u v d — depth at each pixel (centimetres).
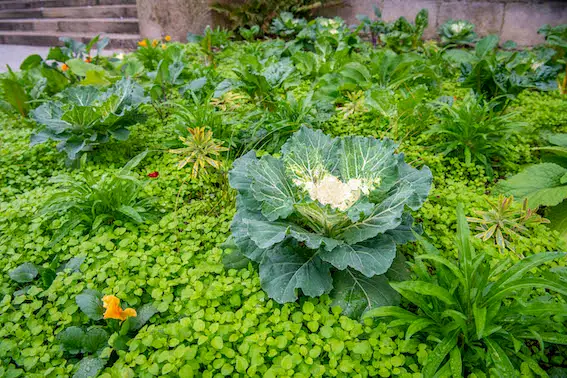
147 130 137
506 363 53
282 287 66
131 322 66
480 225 89
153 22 262
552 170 96
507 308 59
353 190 68
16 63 258
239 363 57
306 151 76
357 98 145
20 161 118
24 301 73
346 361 58
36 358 60
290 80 165
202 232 89
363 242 69
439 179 105
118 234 84
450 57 192
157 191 101
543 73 149
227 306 69
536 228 86
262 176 73
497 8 244
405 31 228
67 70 172
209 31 200
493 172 113
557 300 67
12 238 85
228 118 127
